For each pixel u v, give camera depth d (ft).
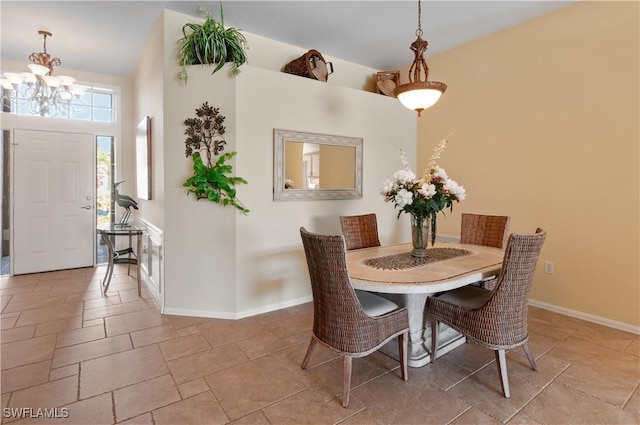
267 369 7.61
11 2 10.26
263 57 12.74
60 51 14.02
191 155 10.41
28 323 9.91
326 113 12.31
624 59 9.59
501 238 10.09
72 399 6.43
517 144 11.96
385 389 6.91
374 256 8.77
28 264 15.34
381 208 14.15
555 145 11.05
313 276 6.79
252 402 6.45
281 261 11.44
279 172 11.18
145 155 12.80
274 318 10.61
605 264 10.13
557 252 11.13
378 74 15.12
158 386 6.91
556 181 11.07
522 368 7.72
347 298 6.32
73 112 16.20
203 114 10.34
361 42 13.20
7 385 6.84
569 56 10.65
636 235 9.54
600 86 10.04
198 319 10.46
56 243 15.96
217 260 10.57
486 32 12.41
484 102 12.87
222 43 10.19
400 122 14.69
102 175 17.15
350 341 6.40
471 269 7.47
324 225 12.45
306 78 11.81
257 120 10.69
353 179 13.19
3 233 17.98
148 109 13.09
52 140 15.76
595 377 7.33
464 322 7.11
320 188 12.25
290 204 11.57
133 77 17.13
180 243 10.71
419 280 6.67
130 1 10.23
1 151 17.28
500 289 6.57
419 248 8.66
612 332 9.66
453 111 13.89
